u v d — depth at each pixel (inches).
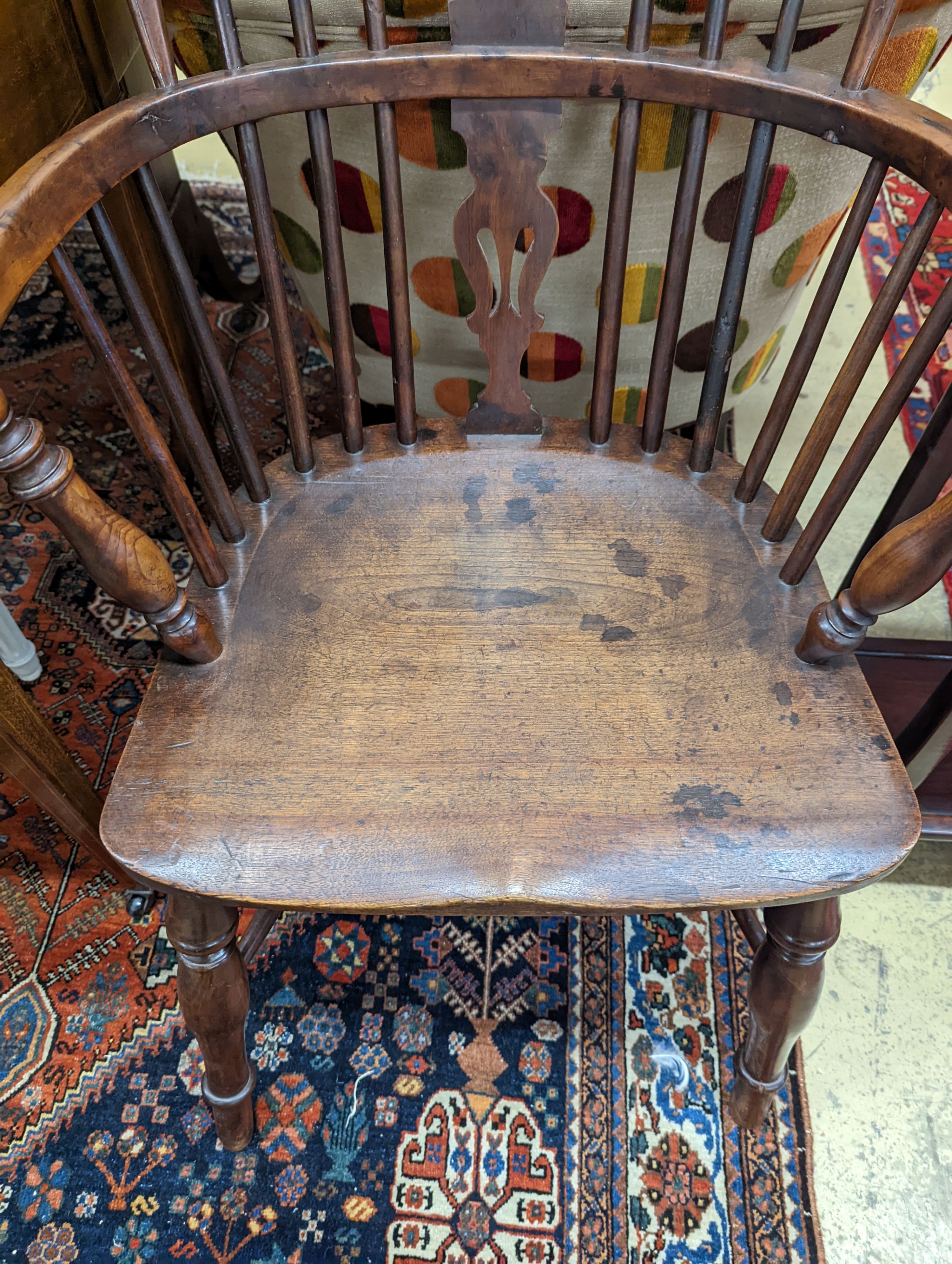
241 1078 32.4
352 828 24.3
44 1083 36.9
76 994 39.2
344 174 34.7
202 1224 33.9
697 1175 34.8
